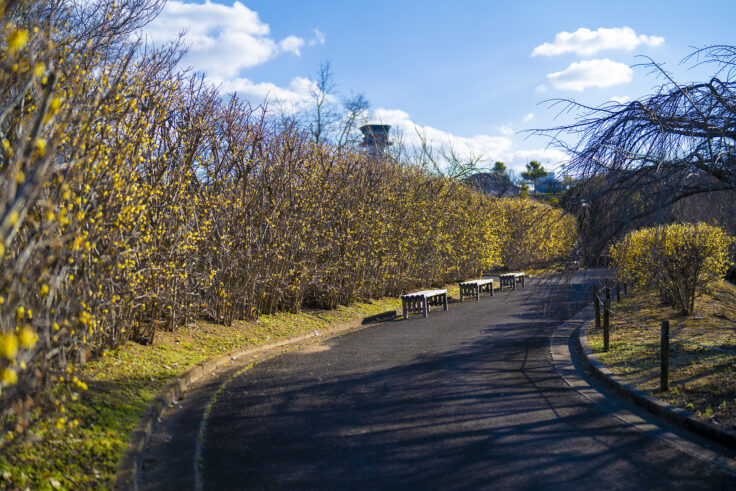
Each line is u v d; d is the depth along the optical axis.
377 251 19.23
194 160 10.70
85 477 4.39
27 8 5.92
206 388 8.07
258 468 5.04
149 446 5.62
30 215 4.92
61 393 5.43
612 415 6.75
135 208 7.27
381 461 5.20
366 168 18.48
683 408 6.57
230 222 12.02
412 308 18.94
